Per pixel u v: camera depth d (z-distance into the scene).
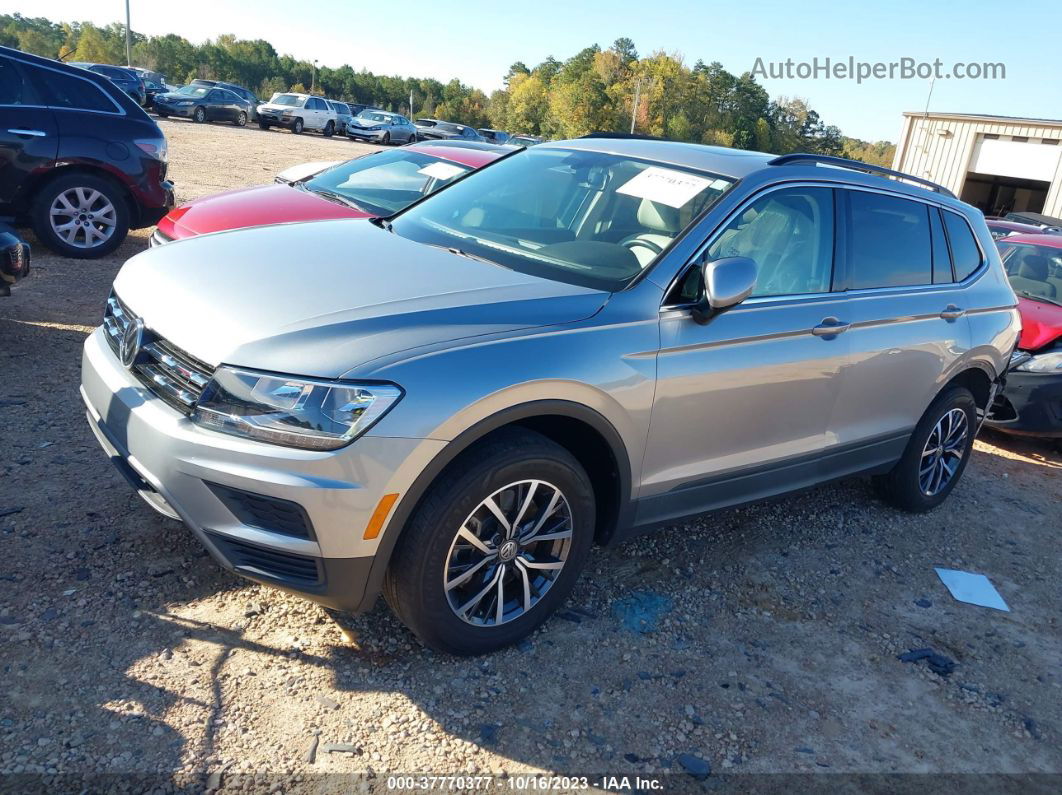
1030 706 3.27
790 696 3.08
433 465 2.56
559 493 2.94
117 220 8.14
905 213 4.32
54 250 7.93
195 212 6.10
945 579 4.16
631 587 3.62
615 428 3.00
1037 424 6.14
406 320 2.69
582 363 2.84
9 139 7.41
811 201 3.80
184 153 19.00
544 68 139.38
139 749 2.38
